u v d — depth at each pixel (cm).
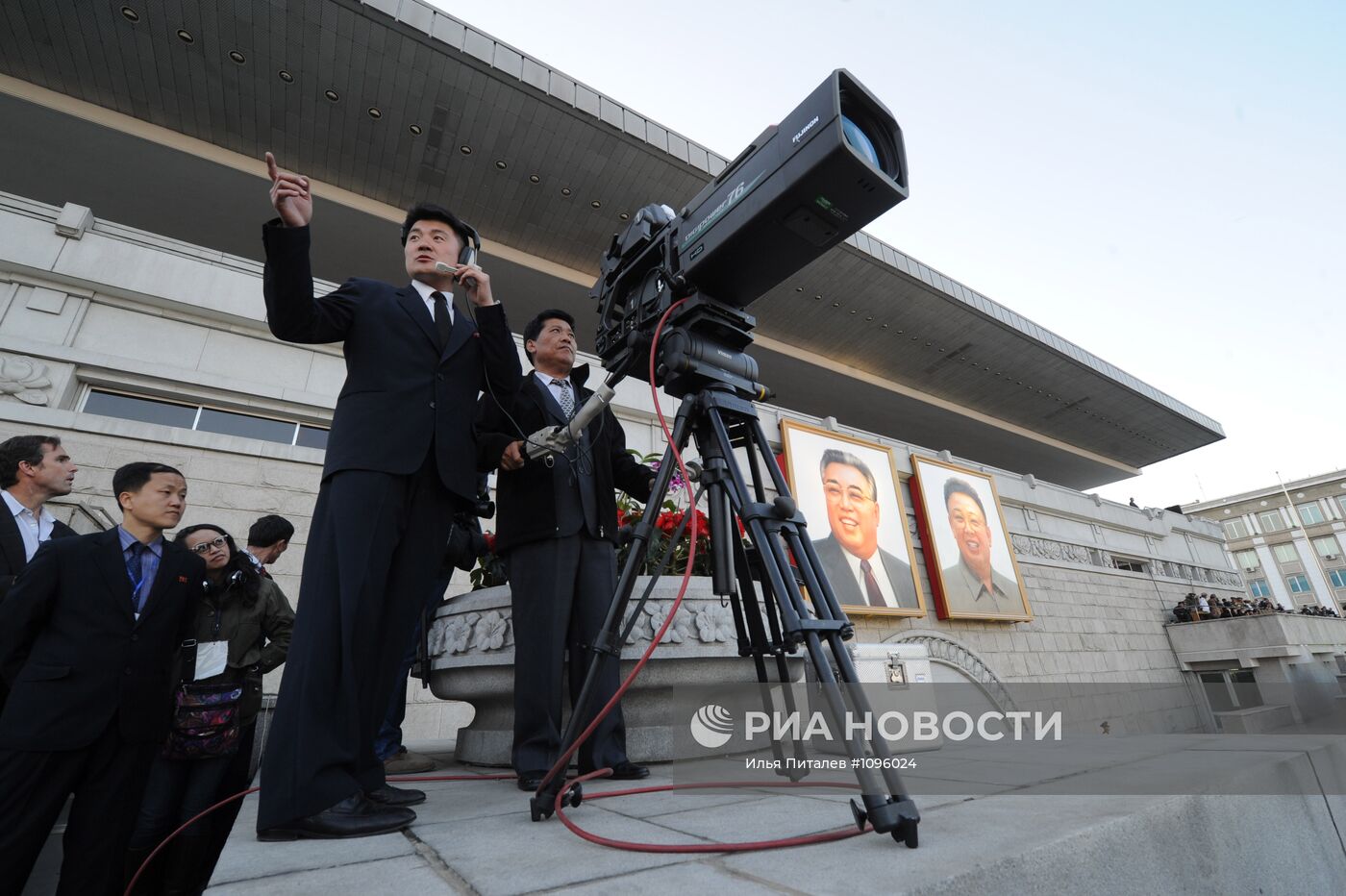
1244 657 1465
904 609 1048
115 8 968
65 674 182
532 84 1163
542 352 214
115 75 1061
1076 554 1524
